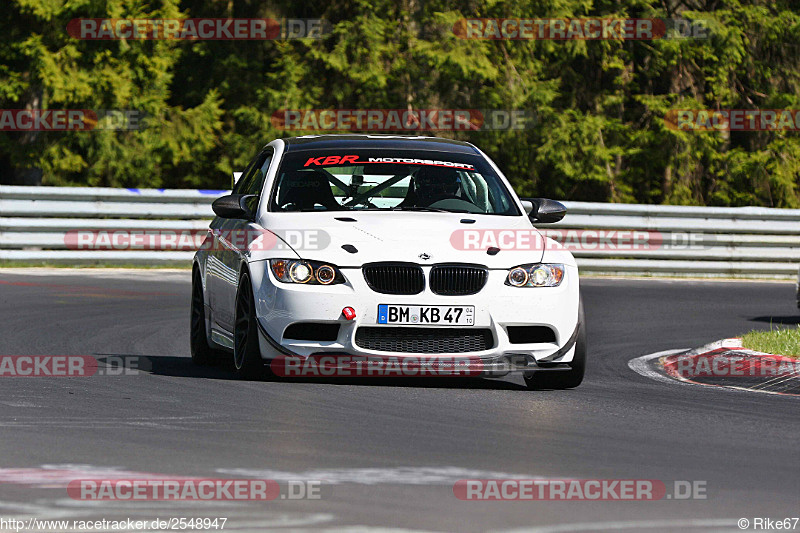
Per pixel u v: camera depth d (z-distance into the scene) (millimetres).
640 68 108062
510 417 25188
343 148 33406
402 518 16062
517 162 98500
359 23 87938
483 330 28719
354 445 21438
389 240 29125
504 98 93188
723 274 76000
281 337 28672
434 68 88375
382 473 19000
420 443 21812
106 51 80188
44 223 63469
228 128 92688
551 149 94625
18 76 80625
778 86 110000
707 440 23016
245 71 91250
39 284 55094
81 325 42250
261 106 89375
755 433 24062
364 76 87250
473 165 33594
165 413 24625
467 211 31688
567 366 29656
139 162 85062
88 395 27031
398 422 24078
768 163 105188
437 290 28578
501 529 15586
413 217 30469
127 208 65625
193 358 34812
